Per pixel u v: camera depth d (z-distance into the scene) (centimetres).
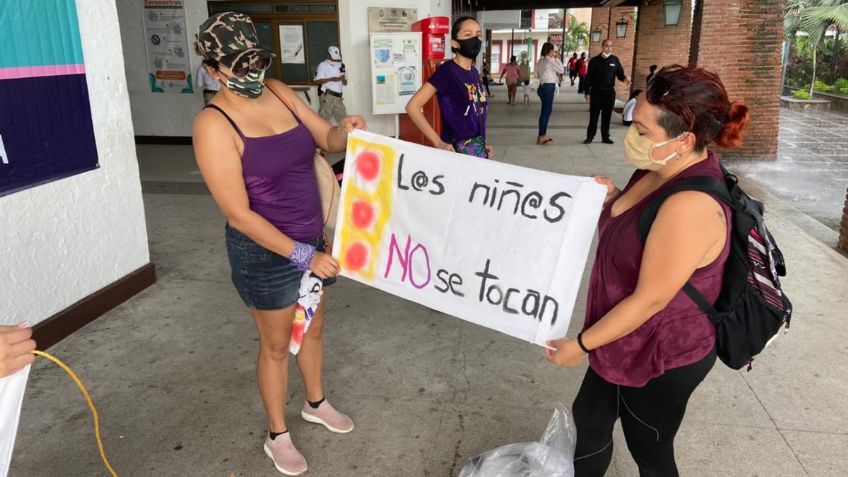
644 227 156
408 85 1051
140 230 444
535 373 335
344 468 261
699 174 153
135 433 284
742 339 165
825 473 254
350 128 243
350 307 420
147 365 344
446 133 381
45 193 359
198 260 507
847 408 300
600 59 1085
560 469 202
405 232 235
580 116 1614
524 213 205
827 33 2381
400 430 286
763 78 1023
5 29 325
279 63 1131
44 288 363
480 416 296
